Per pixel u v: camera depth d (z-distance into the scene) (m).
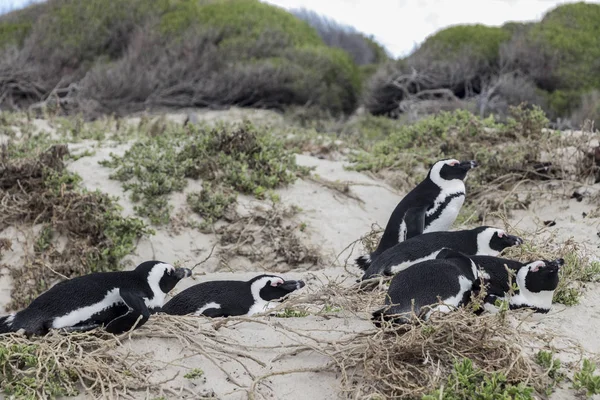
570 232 7.61
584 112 15.68
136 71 18.31
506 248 6.09
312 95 18.59
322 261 8.32
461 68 18.42
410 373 4.62
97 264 8.17
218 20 21.48
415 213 7.12
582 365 4.82
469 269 5.23
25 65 18.03
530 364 4.70
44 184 8.93
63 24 20.67
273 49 20.45
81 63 19.41
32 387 4.61
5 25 21.14
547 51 18.73
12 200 8.77
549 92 18.38
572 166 9.41
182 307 5.85
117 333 5.02
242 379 4.78
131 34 20.64
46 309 5.05
